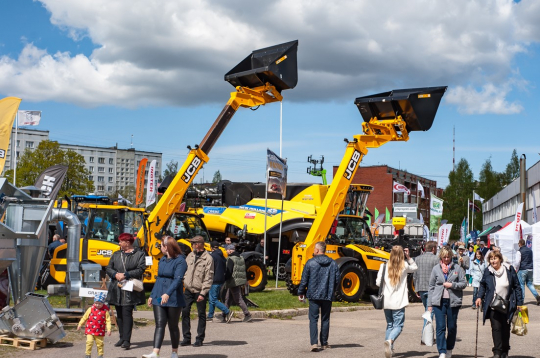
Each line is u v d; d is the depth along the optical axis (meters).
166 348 10.99
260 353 10.62
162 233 19.95
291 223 25.89
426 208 127.25
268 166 22.36
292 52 21.28
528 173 58.12
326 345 11.12
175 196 20.23
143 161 34.66
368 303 20.08
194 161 20.55
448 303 10.31
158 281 9.54
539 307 20.48
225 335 12.70
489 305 10.26
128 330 10.76
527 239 31.22
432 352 11.14
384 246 24.81
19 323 10.60
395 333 10.34
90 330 9.38
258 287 21.73
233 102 20.95
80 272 13.55
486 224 102.88
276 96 21.48
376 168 108.50
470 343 12.34
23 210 12.52
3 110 19.14
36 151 61.59
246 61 21.53
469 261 23.72
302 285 10.97
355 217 23.02
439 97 20.59
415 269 10.59
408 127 21.28
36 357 9.74
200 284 11.33
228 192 28.03
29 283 12.53
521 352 11.39
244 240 25.72
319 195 26.56
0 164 18.95
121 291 10.72
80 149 166.50
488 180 106.12
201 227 22.05
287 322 15.17
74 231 13.52
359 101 21.00
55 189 24.66
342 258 20.11
